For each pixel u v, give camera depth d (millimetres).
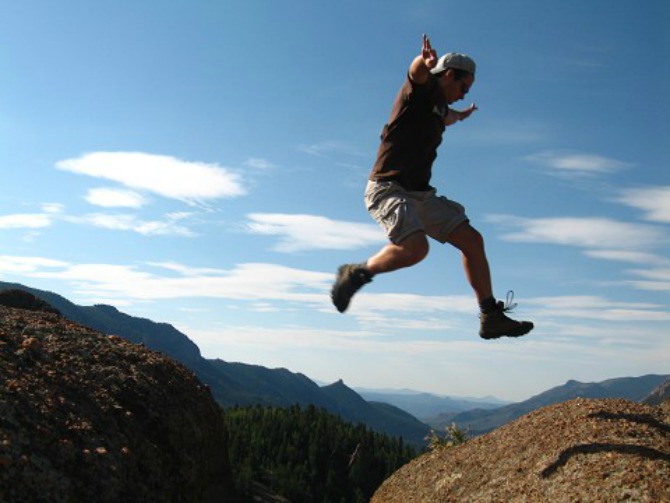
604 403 5137
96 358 4562
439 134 3605
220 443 5551
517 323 3619
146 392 4469
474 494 4742
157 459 4012
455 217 3607
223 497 5223
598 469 3914
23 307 6441
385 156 3537
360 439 76438
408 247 3373
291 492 54625
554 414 5176
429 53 3227
